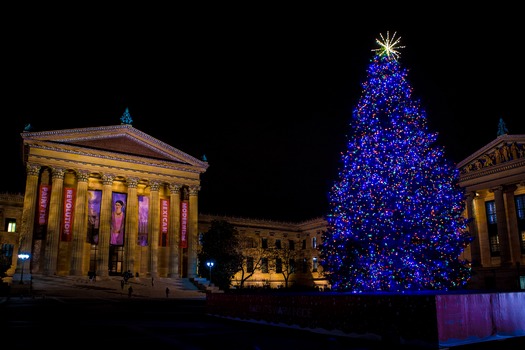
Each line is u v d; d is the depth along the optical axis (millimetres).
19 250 62875
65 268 70750
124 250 73312
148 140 78750
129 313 30406
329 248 28141
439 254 24188
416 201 23484
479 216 64500
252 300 22703
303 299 18906
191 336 17797
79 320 24984
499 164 59656
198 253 80562
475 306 14641
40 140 68188
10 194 75375
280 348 14609
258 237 101688
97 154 72688
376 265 24141
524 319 15977
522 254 57875
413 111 26141
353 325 16281
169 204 79438
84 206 70188
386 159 24688
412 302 14383
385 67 27062
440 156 26562
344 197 26969
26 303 41156
